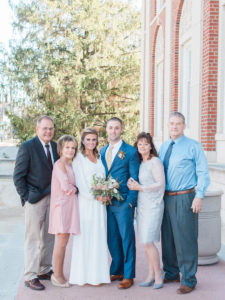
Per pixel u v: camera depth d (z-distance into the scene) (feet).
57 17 57.52
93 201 13.82
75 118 56.49
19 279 14.99
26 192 13.73
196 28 28.73
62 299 12.85
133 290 13.53
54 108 57.62
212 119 26.78
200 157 13.11
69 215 13.58
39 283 13.83
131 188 13.56
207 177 13.03
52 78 54.13
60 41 57.72
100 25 57.62
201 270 15.65
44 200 14.15
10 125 58.59
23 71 56.39
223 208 22.21
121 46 60.59
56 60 55.52
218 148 26.43
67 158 13.94
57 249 13.79
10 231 22.45
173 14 36.70
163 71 40.78
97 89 58.65
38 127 14.24
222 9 25.80
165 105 39.52
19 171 13.67
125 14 60.39
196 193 13.04
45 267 14.83
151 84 48.11
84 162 14.02
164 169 13.62
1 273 15.70
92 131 13.96
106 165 14.28
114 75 58.49
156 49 46.68
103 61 58.75
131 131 62.39
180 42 35.45
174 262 14.15
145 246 13.60
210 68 26.50
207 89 26.71
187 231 13.11
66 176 13.62
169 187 13.35
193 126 29.40
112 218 14.26
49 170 14.19
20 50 57.31
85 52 59.47
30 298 12.96
